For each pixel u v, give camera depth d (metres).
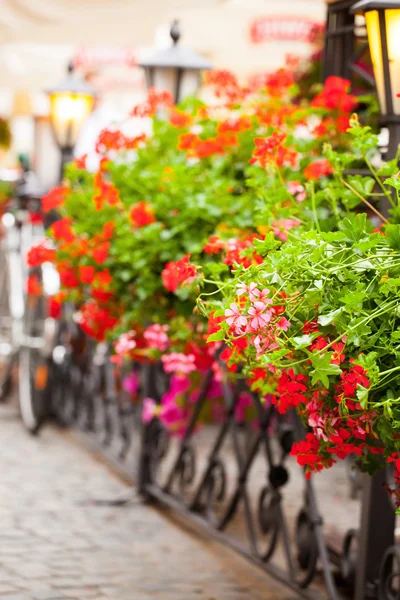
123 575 4.93
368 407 2.87
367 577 4.16
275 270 2.89
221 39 11.80
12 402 9.95
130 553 5.32
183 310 5.15
